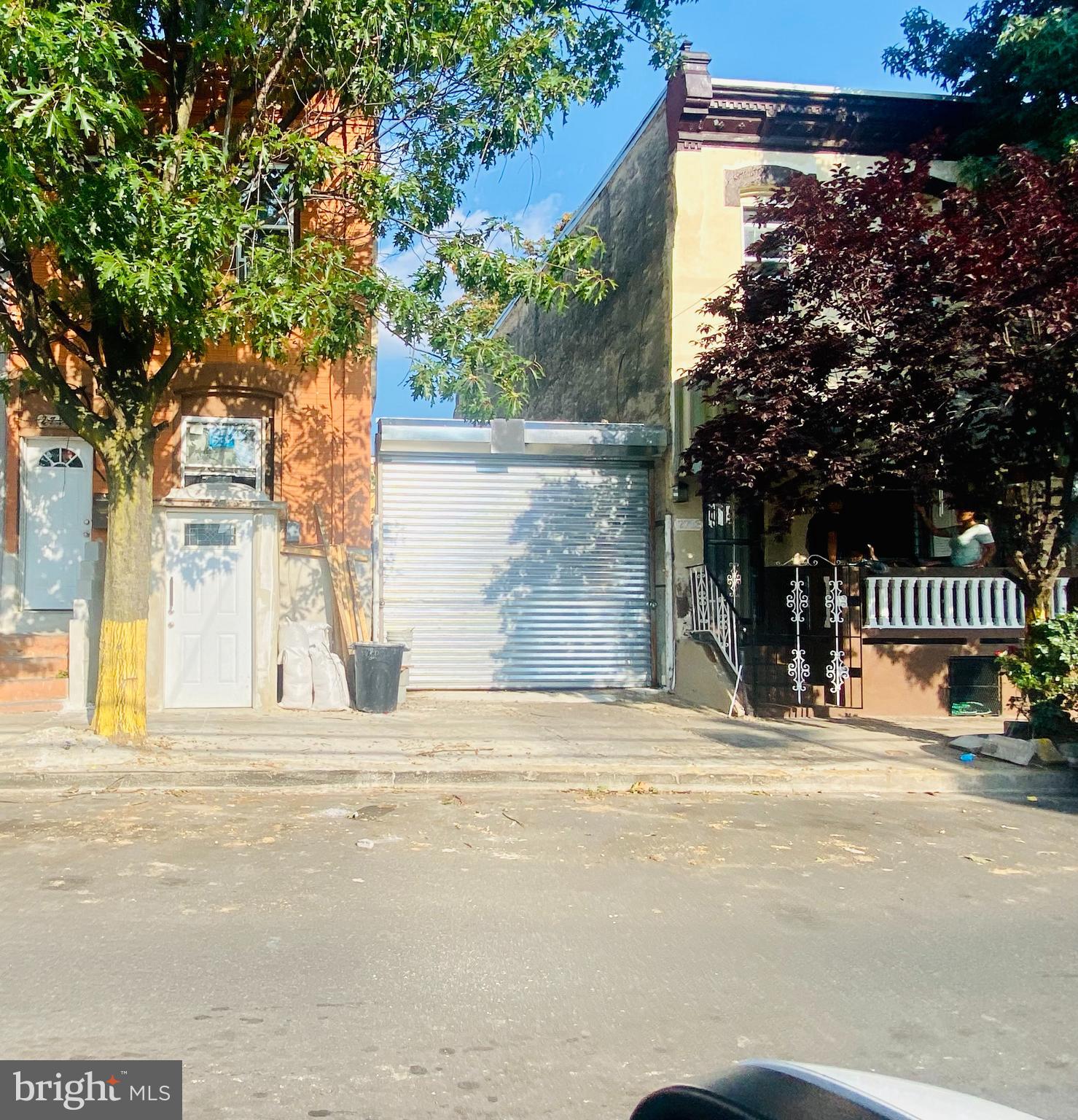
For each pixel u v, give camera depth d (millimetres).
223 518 11469
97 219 7766
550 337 21062
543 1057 3764
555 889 5840
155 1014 4020
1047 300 8828
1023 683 9758
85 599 11109
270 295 8992
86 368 12805
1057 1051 3918
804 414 10938
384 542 14164
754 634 13336
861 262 10102
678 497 14117
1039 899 5941
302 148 9586
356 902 5484
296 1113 3307
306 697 11820
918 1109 1618
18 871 5863
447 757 9195
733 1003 4320
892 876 6367
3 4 6652
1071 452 9828
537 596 14539
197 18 9141
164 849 6402
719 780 9086
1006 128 14102
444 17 9891
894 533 15117
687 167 14422
